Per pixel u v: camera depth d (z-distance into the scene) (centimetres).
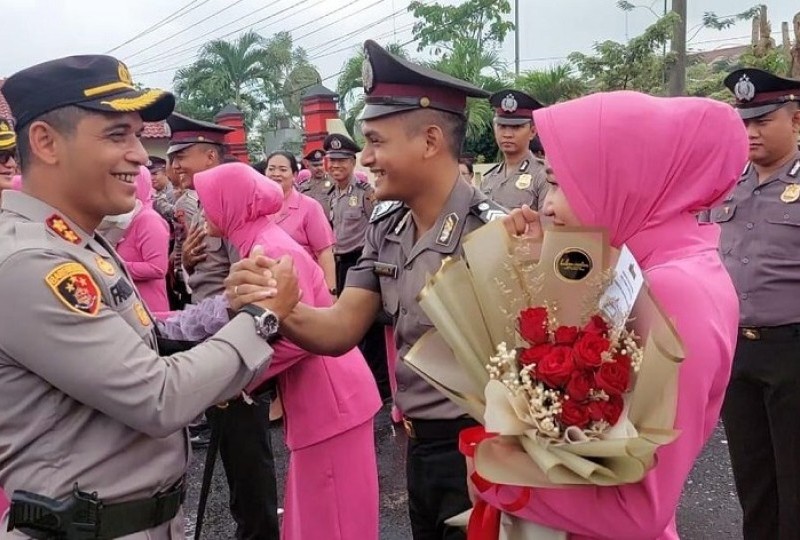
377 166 205
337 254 712
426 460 211
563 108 143
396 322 215
